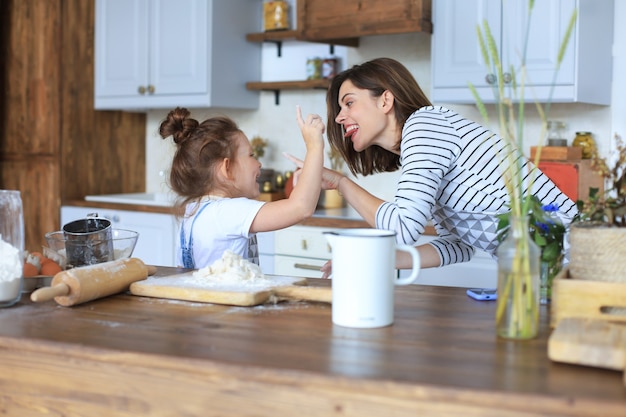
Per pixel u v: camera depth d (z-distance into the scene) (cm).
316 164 186
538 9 312
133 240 186
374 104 205
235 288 158
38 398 131
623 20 332
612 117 335
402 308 151
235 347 121
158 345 123
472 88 128
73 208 438
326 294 153
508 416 98
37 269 169
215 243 196
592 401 94
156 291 161
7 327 137
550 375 105
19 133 454
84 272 154
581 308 130
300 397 110
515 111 350
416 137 190
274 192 410
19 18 450
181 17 408
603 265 130
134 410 123
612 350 105
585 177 321
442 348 119
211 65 401
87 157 454
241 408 114
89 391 126
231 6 411
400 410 103
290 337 127
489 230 203
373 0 349
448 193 201
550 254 152
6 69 457
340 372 107
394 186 394
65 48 438
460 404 100
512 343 123
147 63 423
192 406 118
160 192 483
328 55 402
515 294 125
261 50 433
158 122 483
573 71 305
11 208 154
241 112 444
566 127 346
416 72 385
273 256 362
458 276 322
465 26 329
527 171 209
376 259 133
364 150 222
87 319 142
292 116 425
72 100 443
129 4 428
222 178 208
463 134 194
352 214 368
